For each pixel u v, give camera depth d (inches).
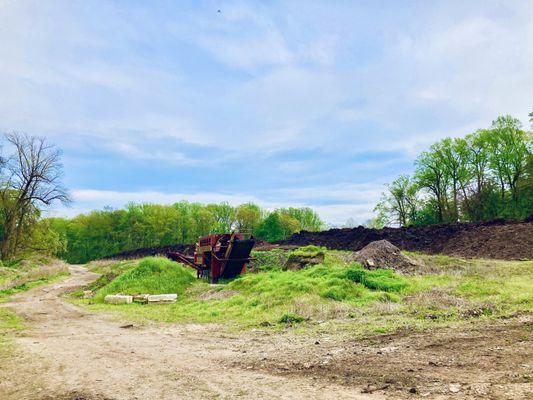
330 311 431.8
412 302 452.8
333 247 1268.5
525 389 175.5
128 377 241.0
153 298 663.1
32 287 992.2
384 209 2004.2
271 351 292.0
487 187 1663.4
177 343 343.9
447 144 1793.8
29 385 233.0
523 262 729.6
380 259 712.4
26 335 400.2
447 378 199.9
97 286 920.9
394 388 191.5
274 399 188.7
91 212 3272.6
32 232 1802.4
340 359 252.2
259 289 583.2
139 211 3186.5
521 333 289.1
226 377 230.7
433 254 1029.8
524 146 1578.5
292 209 3245.6
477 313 374.6
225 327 415.8
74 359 292.2
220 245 861.8
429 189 1879.9
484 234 1042.7
